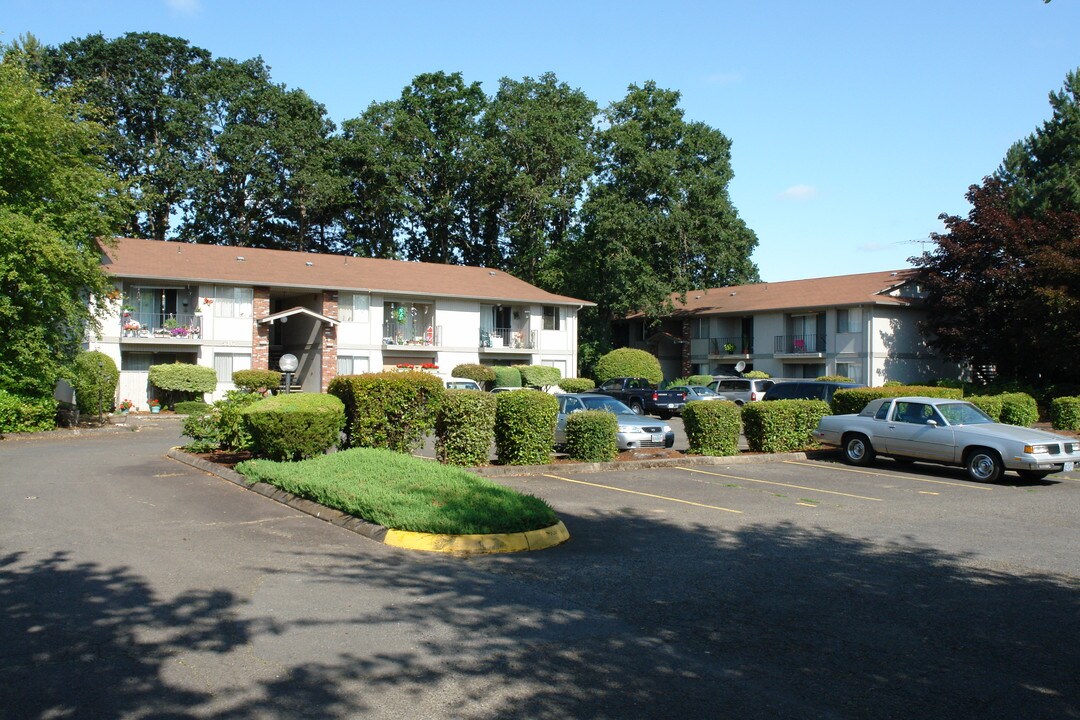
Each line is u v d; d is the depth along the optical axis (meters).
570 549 8.93
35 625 5.95
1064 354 32.09
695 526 10.40
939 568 8.38
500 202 60.31
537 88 55.59
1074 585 7.77
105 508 10.39
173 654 5.46
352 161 57.69
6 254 20.83
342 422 13.64
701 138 49.16
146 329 35.41
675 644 5.92
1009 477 16.28
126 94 54.59
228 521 9.70
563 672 5.33
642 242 47.69
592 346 51.22
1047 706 4.96
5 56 23.08
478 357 43.72
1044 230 35.47
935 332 39.31
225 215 58.00
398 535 8.74
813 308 43.78
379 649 5.66
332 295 39.19
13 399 21.89
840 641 6.07
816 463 17.86
